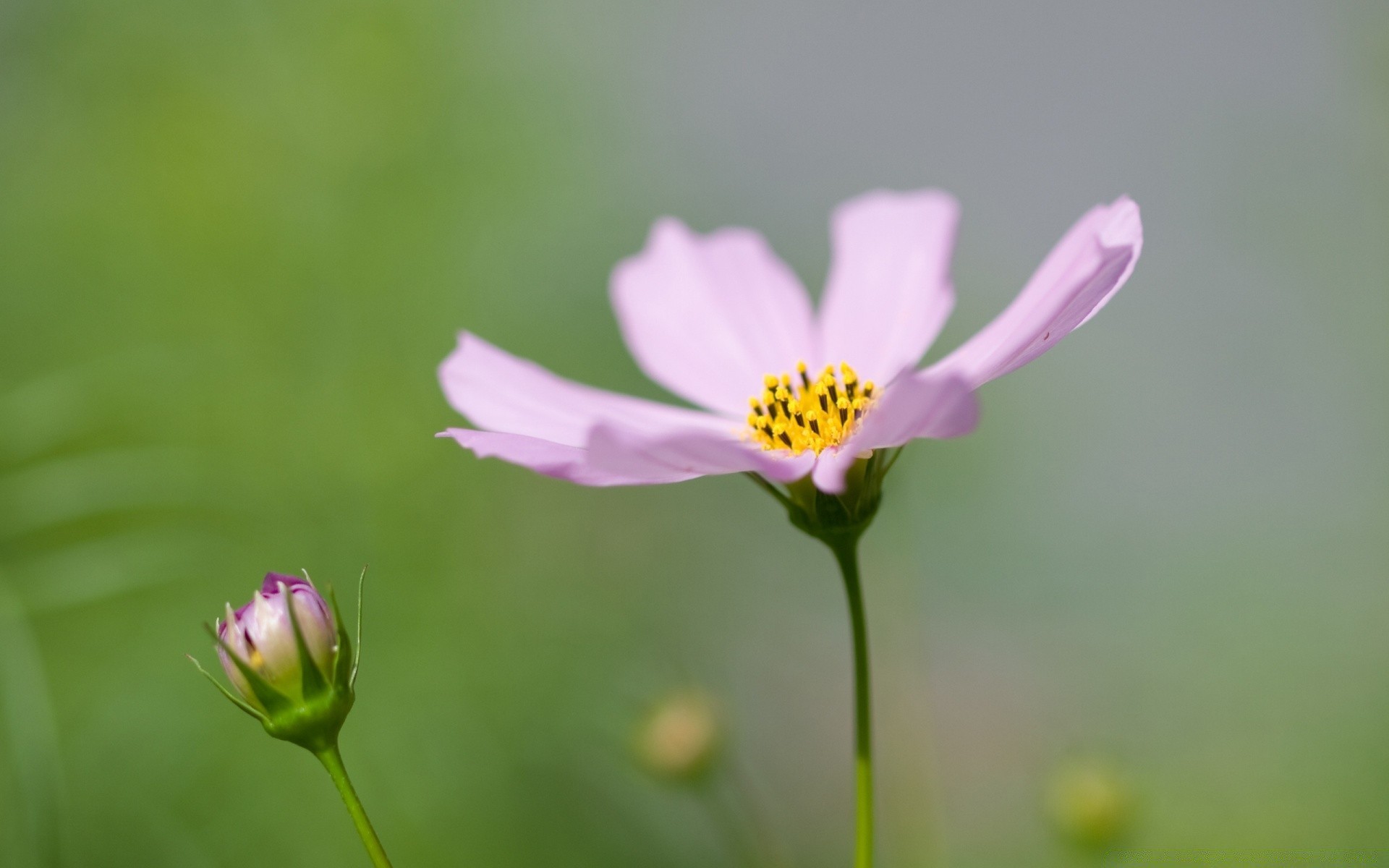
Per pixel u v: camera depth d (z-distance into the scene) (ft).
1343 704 1.75
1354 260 1.95
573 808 1.66
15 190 1.94
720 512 2.10
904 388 1.09
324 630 1.10
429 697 1.68
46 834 1.32
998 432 2.14
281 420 1.78
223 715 1.58
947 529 2.12
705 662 1.84
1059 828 1.40
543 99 2.09
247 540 1.67
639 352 1.32
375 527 1.75
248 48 1.98
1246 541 2.03
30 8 1.98
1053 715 1.92
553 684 1.71
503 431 1.21
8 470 1.50
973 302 2.29
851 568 1.13
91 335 1.84
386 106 1.94
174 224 1.90
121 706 1.50
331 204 1.91
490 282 1.98
